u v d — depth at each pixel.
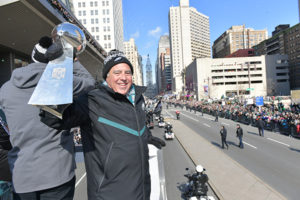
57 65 0.85
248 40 136.38
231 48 137.88
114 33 61.06
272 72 86.38
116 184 1.04
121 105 1.15
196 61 86.00
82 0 60.28
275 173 9.29
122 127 1.11
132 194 1.05
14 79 1.13
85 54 19.02
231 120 29.06
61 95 0.74
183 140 17.05
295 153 12.05
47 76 0.79
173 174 9.77
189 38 143.62
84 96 1.10
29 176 1.14
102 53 20.95
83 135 1.16
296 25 84.81
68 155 1.29
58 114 0.79
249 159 11.48
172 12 146.62
